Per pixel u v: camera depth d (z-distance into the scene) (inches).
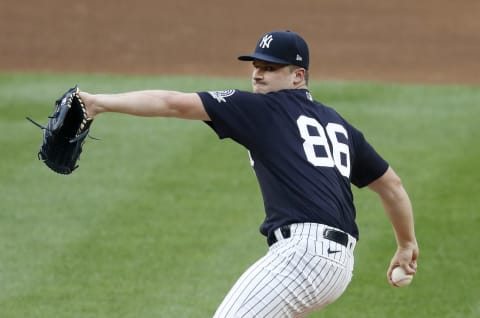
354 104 2010.3
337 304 1111.6
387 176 797.9
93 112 674.8
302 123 736.3
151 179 1560.0
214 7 3043.8
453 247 1290.6
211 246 1284.4
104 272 1192.2
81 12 2925.7
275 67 760.3
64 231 1337.4
